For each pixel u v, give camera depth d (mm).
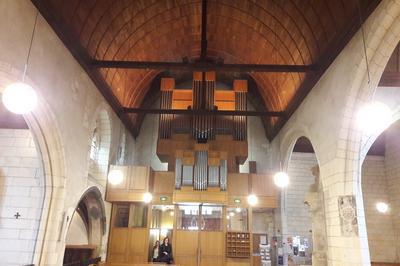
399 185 14797
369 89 7672
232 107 16531
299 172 15859
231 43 14984
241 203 13859
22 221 8859
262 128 17641
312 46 10188
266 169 16953
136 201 13188
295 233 14922
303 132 11906
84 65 9805
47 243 8203
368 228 15023
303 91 11297
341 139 8258
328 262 8617
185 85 18656
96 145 12812
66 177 8719
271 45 12828
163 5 12148
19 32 6715
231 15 13047
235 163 15516
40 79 7480
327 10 8664
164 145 15398
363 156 8727
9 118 9703
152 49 14273
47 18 7629
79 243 12984
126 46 12422
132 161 16984
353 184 7961
